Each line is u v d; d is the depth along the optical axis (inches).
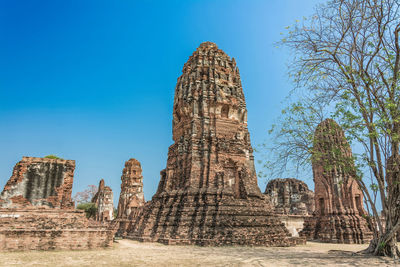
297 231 1807.3
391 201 746.8
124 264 594.9
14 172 951.0
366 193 775.7
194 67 1421.0
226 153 1246.3
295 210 2420.0
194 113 1295.5
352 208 1504.7
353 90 765.9
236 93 1395.2
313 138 805.2
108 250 802.8
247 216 1077.1
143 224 1192.8
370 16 740.7
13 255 664.4
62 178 994.7
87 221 884.6
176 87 1510.8
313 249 946.1
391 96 724.7
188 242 974.4
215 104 1316.4
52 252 727.7
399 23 733.9
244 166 1263.5
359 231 1427.2
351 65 762.8
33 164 974.4
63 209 908.6
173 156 1326.3
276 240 1034.1
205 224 1011.9
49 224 811.4
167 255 732.7
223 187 1133.7
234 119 1348.4
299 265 600.1
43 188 959.6
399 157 740.7
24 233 737.6
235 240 967.6
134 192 2346.2
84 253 730.8
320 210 1626.5
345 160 784.9
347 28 761.6
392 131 715.4
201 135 1261.1
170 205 1139.9
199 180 1170.0
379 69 754.2
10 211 829.2
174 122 1454.2
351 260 671.1
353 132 733.3
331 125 782.5
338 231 1453.0
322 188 1614.2
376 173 764.6
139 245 959.6
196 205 1088.8
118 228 1774.1
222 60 1457.9
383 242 739.4
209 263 617.3
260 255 748.0
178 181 1216.2
